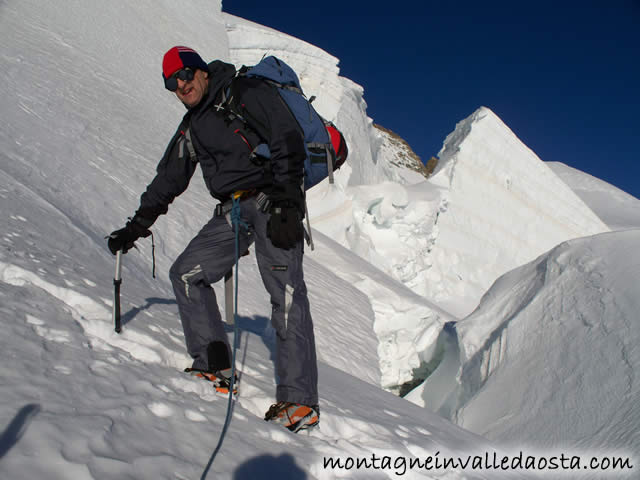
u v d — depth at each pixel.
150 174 5.73
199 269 1.58
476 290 20.34
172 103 11.11
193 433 1.14
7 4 8.88
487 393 4.76
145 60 12.30
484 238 21.03
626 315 4.16
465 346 6.17
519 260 21.61
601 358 3.96
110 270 2.64
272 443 1.27
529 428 3.85
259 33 20.28
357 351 6.32
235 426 1.28
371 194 17.14
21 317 1.35
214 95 1.52
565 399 3.87
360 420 1.76
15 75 5.62
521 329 5.23
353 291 9.55
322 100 21.12
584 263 5.30
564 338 4.55
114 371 1.28
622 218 31.45
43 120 4.89
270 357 2.43
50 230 2.54
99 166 4.77
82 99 6.66
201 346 1.59
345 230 16.27
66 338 1.35
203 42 17.70
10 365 1.08
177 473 0.94
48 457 0.82
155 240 4.27
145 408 1.15
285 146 1.38
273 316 1.53
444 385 6.96
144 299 2.33
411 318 10.06
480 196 21.28
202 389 1.45
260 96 1.44
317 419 1.48
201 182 7.91
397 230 17.62
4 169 3.19
